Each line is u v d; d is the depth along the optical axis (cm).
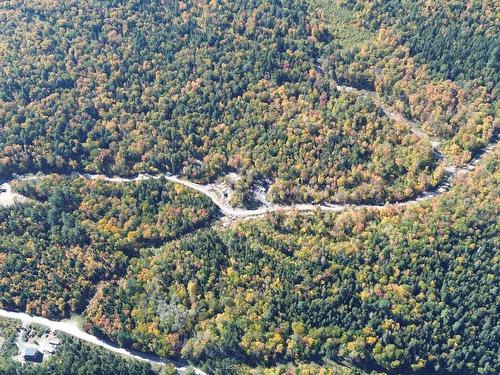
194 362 18588
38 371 17625
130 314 19388
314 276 19462
